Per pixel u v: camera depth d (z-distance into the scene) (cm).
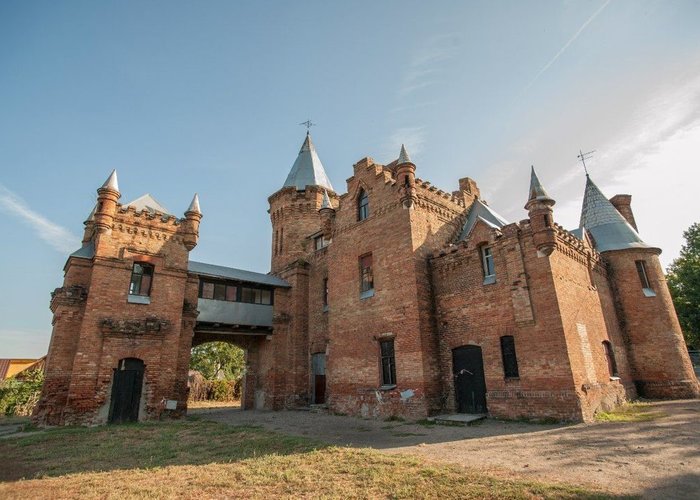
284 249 3616
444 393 1952
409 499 680
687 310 3719
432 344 2003
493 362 1797
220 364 5303
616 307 2462
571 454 1005
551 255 1727
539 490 697
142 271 2308
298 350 2866
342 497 696
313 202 3703
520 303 1742
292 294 2994
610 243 2586
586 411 1537
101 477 871
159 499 704
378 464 916
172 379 2222
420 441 1290
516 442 1197
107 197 2225
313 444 1202
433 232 2267
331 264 2622
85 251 2264
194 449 1195
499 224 2266
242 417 2258
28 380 3419
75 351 2066
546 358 1631
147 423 1950
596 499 649
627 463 895
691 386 2228
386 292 2192
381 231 2311
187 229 2478
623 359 2291
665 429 1266
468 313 1941
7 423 2341
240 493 735
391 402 2014
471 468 878
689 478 764
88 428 1783
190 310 2467
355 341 2309
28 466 1026
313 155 4078
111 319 2097
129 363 2117
